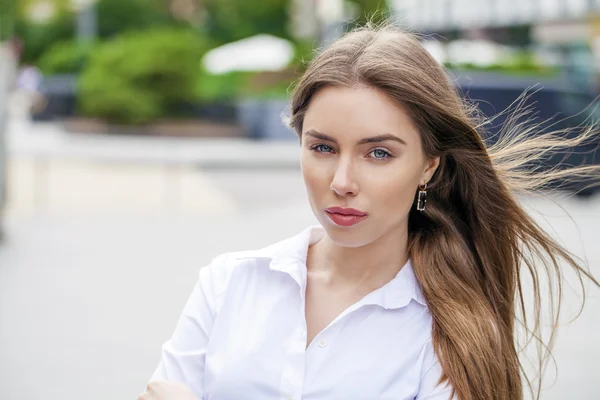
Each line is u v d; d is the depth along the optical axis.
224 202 14.16
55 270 8.80
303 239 2.36
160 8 44.75
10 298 7.60
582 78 20.88
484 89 15.66
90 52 32.41
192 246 10.24
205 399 2.31
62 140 24.95
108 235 10.88
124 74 26.67
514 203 2.43
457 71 15.89
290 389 2.21
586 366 5.87
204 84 27.52
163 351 2.40
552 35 21.95
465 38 25.06
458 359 2.22
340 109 2.07
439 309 2.27
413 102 2.10
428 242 2.39
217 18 45.00
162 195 14.84
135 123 26.70
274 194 15.14
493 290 2.43
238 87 27.62
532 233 2.46
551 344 2.57
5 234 10.78
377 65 2.07
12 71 11.80
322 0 23.84
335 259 2.33
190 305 2.41
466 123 2.23
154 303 7.53
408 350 2.24
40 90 33.00
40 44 45.41
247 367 2.25
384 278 2.31
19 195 14.27
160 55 26.53
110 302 7.54
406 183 2.13
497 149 2.53
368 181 2.09
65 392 5.43
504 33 25.06
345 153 2.09
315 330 2.28
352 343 2.24
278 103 25.50
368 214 2.11
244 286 2.36
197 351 2.35
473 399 2.22
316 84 2.10
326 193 2.11
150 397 2.23
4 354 6.08
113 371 5.82
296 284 2.32
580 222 11.70
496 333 2.31
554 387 5.45
